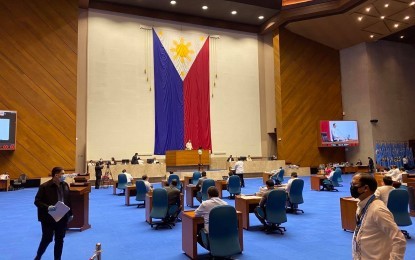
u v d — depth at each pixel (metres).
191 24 21.47
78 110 18.14
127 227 7.29
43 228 4.37
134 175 16.83
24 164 15.99
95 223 7.71
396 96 23.83
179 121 20.36
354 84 23.73
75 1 17.64
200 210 4.98
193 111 20.78
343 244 5.70
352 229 6.56
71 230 6.95
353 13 19.61
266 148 22.69
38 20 16.81
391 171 11.39
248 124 22.34
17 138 15.96
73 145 16.95
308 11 19.98
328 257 5.00
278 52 22.00
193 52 21.27
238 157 21.61
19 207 10.09
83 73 18.45
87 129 18.22
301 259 4.93
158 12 20.64
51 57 16.89
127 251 5.46
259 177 20.39
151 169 17.17
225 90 21.94
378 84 23.23
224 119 21.69
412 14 19.45
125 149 18.98
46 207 4.32
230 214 4.56
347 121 22.98
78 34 18.53
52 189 4.44
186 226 5.30
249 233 6.60
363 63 23.31
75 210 7.00
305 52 23.08
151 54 20.20
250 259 4.96
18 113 16.08
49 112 16.66
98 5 19.17
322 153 23.09
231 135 21.77
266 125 22.88
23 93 16.25
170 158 18.23
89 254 5.30
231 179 11.41
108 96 18.88
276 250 5.40
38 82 16.55
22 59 16.36
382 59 23.70
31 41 16.59
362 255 2.45
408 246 5.50
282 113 21.78
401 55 24.48
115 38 19.38
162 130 19.89
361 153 23.12
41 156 16.33
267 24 22.52
